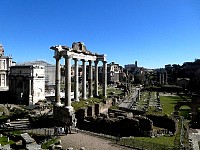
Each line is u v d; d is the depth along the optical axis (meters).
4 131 54.56
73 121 55.31
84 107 59.84
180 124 61.88
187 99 128.75
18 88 111.88
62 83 175.25
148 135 49.09
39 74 110.44
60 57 62.09
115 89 177.88
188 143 45.38
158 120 57.47
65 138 45.56
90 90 81.44
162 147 40.16
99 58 83.12
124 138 45.78
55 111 59.62
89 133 49.06
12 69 114.31
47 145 41.34
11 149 39.72
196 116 79.56
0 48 141.75
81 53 71.69
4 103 108.31
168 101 120.62
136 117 52.19
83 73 75.69
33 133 50.31
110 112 67.56
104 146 40.62
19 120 65.25
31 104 102.44
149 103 111.00
